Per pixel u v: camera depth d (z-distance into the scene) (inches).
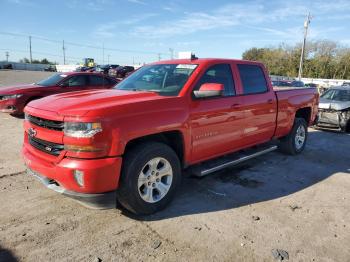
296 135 270.5
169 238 135.6
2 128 342.6
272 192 190.1
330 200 181.8
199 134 171.8
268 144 250.2
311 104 281.0
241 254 126.3
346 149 313.6
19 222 144.2
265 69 231.0
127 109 139.9
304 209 168.4
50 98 162.4
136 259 120.9
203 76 177.9
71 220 147.3
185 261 120.8
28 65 2829.7
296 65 2696.9
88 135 129.2
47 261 118.1
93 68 1998.0
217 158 205.8
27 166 154.2
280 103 237.9
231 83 196.7
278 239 137.9
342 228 150.0
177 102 160.2
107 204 138.9
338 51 2628.0
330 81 1649.9
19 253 122.1
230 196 181.5
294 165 246.2
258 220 153.9
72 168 129.8
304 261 123.8
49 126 139.2
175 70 184.9
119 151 135.4
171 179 160.1
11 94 399.2
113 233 137.8
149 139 157.8
